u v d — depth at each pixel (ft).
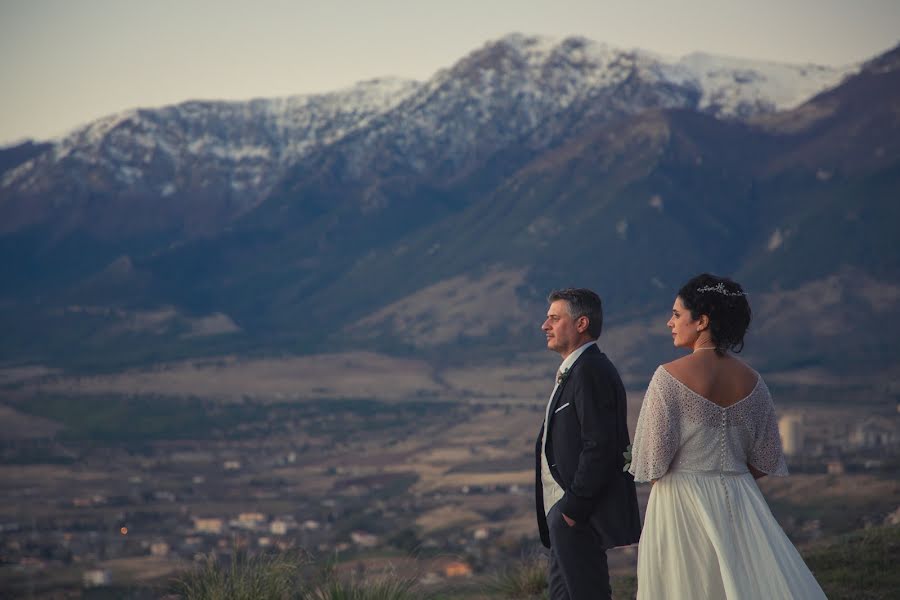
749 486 18.51
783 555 18.03
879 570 32.27
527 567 35.17
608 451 20.40
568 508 20.35
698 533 18.24
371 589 28.09
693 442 18.37
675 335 19.11
